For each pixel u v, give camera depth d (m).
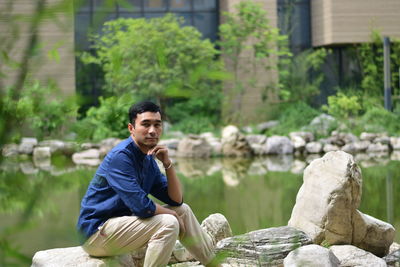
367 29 21.06
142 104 3.42
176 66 17.09
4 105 0.56
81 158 14.09
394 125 17.31
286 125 17.77
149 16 21.58
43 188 0.62
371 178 10.22
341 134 16.47
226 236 4.79
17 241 0.61
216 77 0.67
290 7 22.19
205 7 22.00
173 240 3.34
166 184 3.65
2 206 0.59
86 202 3.49
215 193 9.02
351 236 4.51
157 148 3.47
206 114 17.72
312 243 4.19
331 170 4.57
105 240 3.39
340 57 22.12
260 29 20.39
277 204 7.94
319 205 4.52
